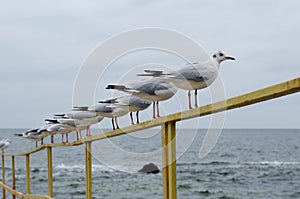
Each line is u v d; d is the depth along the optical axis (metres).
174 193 5.02
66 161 57.69
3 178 16.14
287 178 37.06
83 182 34.62
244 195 29.02
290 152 69.81
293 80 3.40
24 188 33.97
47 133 11.80
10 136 118.00
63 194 29.81
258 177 37.97
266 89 3.65
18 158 62.66
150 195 27.62
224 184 33.88
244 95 3.91
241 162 52.44
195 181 35.53
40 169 46.16
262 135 139.62
